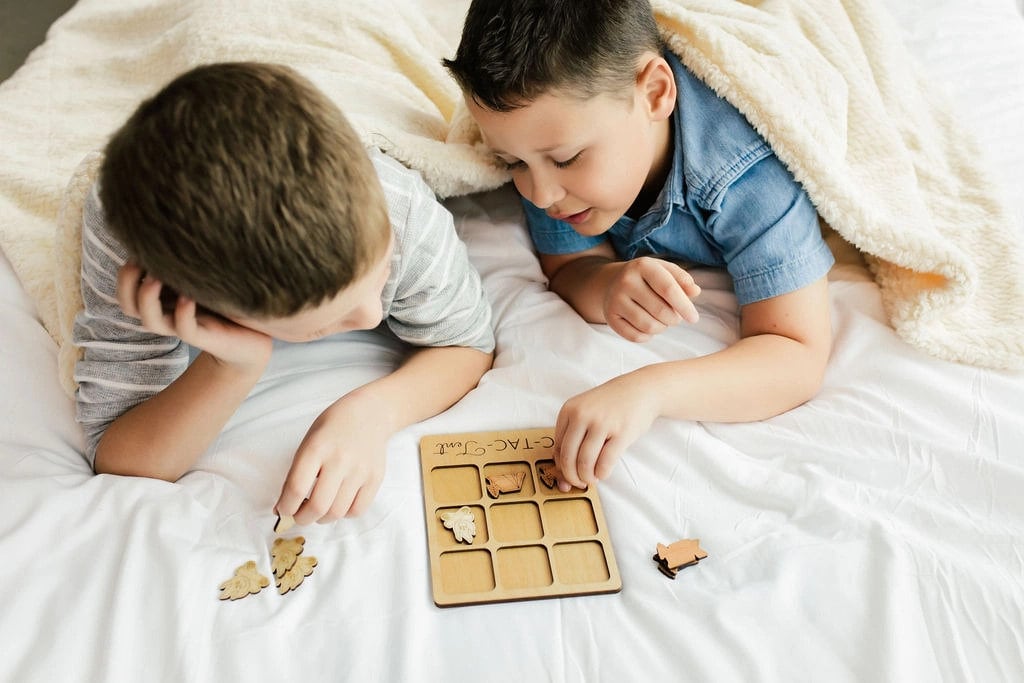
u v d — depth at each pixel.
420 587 0.76
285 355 0.95
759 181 0.95
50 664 0.68
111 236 0.76
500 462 0.85
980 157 1.11
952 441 0.86
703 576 0.77
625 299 0.92
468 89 0.86
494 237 1.11
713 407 0.88
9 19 1.72
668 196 0.98
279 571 0.76
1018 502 0.81
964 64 1.26
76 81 1.21
